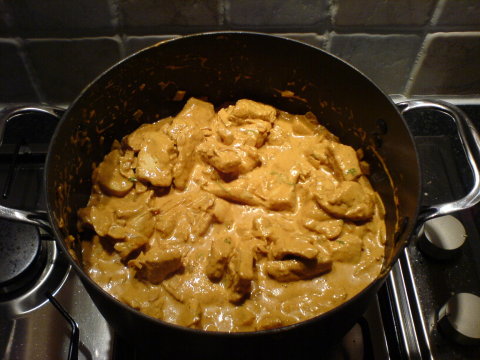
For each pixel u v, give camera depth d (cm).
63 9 41
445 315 36
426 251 40
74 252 36
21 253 38
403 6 42
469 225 43
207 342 27
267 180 42
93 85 38
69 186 39
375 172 43
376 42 45
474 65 47
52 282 39
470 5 42
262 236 38
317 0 42
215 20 43
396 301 38
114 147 44
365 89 39
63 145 36
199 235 39
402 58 47
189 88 45
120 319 29
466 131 35
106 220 39
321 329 28
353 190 40
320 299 36
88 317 38
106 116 42
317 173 43
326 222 40
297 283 37
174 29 44
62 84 48
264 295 36
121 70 39
